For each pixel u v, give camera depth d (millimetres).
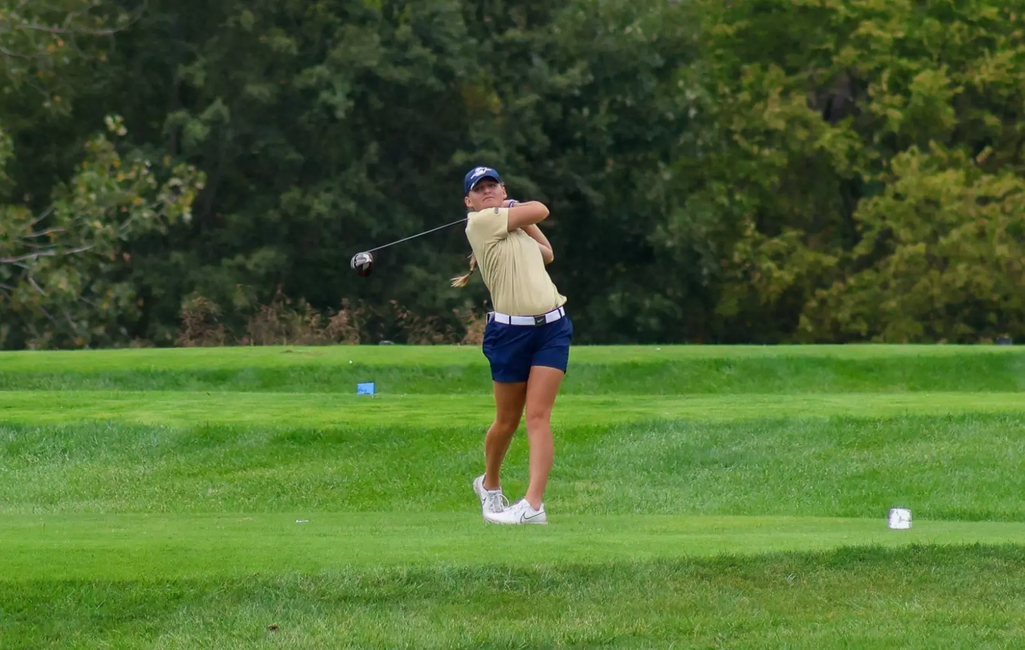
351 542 22016
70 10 100875
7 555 20438
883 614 19594
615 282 128750
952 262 127125
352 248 114312
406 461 39000
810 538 22812
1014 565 21312
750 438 40875
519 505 26984
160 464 38875
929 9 140500
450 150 115625
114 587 18703
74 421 41156
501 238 26312
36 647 17781
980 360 61844
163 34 109188
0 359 59500
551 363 26562
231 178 112250
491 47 116688
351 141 111812
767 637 18625
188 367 57562
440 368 59250
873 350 64062
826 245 138375
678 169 129375
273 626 18297
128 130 110688
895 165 129500
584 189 118875
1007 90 135750
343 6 108438
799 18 138375
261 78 107125
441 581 19406
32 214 107312
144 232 97312
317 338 98250
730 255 134625
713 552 20828
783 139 135625
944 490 37281
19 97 105000
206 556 20406
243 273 108625
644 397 49719
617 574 19984
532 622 18734
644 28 119312
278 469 38562
